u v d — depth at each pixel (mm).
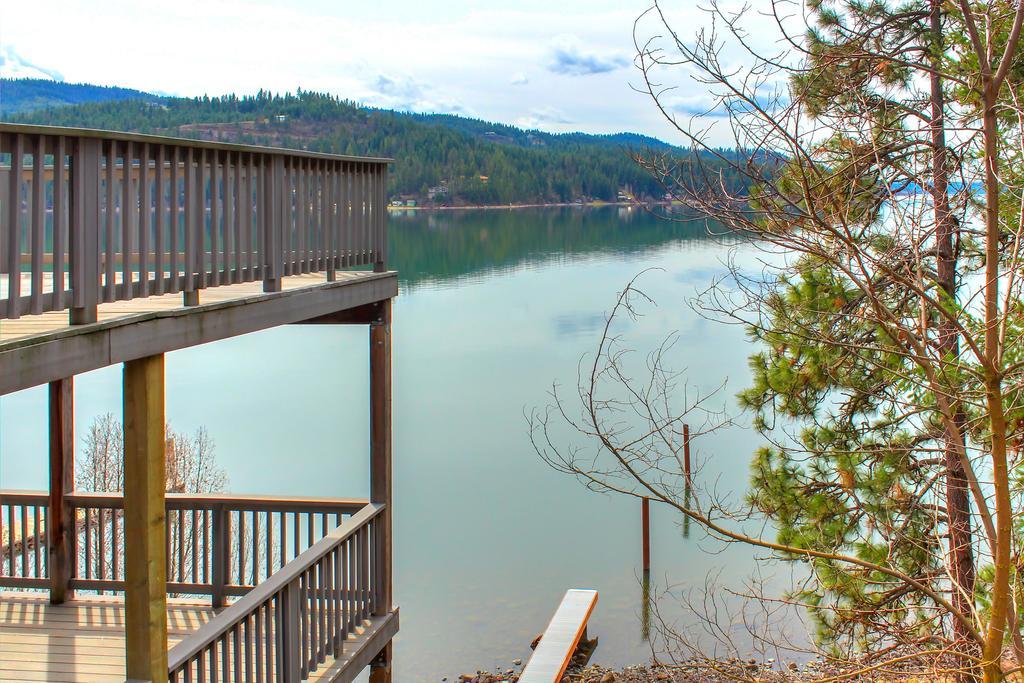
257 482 21516
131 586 4559
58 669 5664
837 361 8742
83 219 4129
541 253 76375
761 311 5461
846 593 7684
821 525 8773
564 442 24688
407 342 42312
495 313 48656
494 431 26656
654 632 13500
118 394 30375
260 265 5723
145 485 4543
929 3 6762
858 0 6805
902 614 7148
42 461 23391
